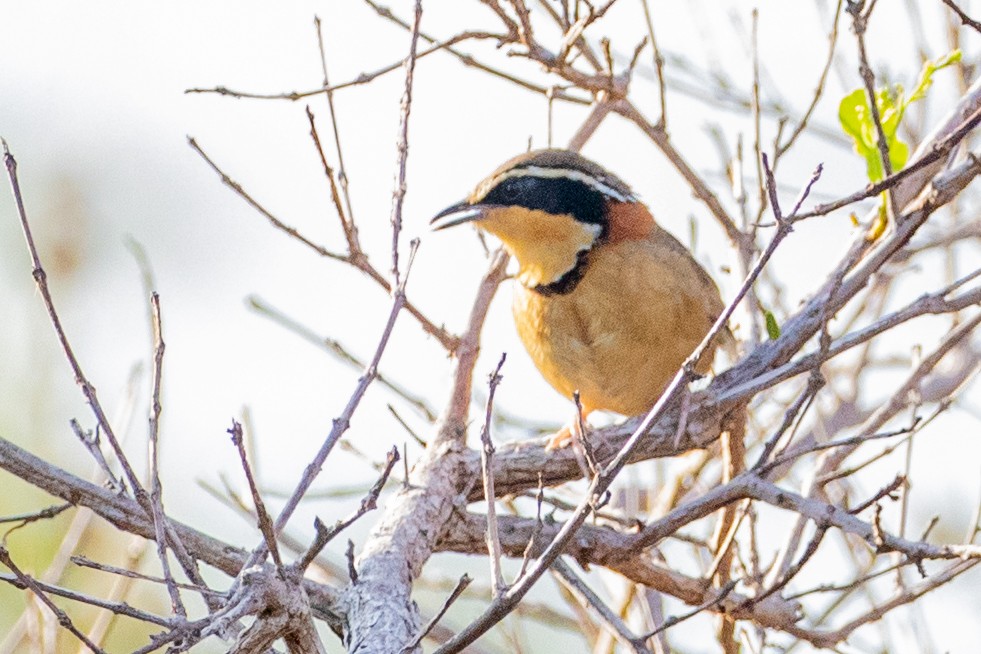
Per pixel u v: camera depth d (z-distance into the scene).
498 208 11.44
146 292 10.53
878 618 10.40
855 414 14.00
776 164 12.22
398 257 8.57
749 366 11.25
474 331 11.41
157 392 7.57
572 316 11.31
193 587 6.82
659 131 12.35
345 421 7.36
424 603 15.08
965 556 8.50
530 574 7.05
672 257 11.36
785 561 10.58
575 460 10.97
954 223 14.50
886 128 10.90
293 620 6.85
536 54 11.21
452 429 11.01
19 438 14.06
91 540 13.26
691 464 12.65
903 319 9.56
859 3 9.14
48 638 9.95
